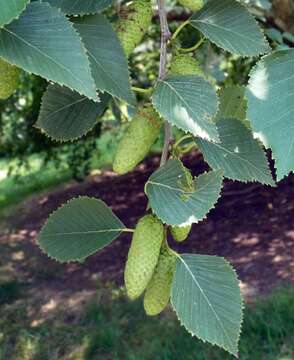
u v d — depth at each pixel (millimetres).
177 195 209
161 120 226
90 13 213
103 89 209
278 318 803
